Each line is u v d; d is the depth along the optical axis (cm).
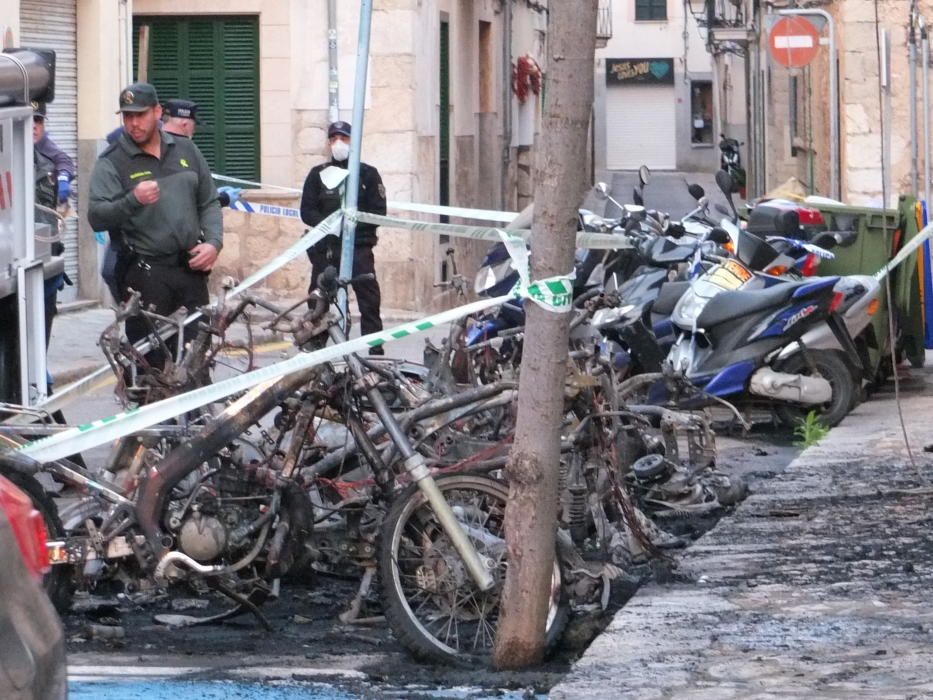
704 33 10269
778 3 3931
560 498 1075
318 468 1084
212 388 997
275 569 1009
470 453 1073
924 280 2220
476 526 991
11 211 1416
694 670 861
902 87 3127
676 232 2030
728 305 1792
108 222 1504
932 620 951
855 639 911
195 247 1527
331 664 966
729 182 2114
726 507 1366
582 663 886
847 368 1822
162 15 3306
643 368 1680
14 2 2553
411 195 3203
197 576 993
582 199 906
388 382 1070
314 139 3291
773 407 1844
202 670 942
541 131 905
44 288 1577
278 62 3284
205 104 3319
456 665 948
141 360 1059
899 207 2184
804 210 2162
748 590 1044
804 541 1194
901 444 1642
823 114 3753
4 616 490
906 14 3116
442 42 3741
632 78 10712
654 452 1361
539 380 918
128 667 953
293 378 1009
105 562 1017
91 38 2912
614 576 1040
